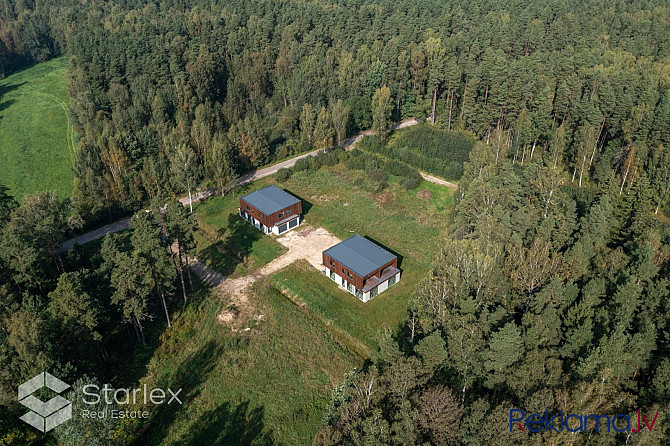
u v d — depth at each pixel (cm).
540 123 9106
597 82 9462
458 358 4159
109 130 9375
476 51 11300
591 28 13112
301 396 4928
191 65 12400
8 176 9919
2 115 12500
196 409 4769
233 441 4462
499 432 3366
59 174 10069
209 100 12094
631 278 4653
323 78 12025
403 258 7081
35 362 4188
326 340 5644
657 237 5578
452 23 14212
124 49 11819
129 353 5472
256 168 10162
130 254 5453
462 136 10444
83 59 12000
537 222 6356
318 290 6456
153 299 6259
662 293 4756
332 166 9906
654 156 8056
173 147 9088
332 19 14862
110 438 3747
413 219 7962
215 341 5606
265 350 5478
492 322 4509
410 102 11894
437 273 5384
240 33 14388
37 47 17112
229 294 6419
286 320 5944
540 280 5125
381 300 6247
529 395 3816
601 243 5903
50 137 11412
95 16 16288
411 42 13038
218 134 9538
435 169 9381
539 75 10256
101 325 5497
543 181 6831
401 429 3453
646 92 8869
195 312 6075
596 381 3706
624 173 8194
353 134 11506
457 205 6894
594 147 8494
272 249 7388
